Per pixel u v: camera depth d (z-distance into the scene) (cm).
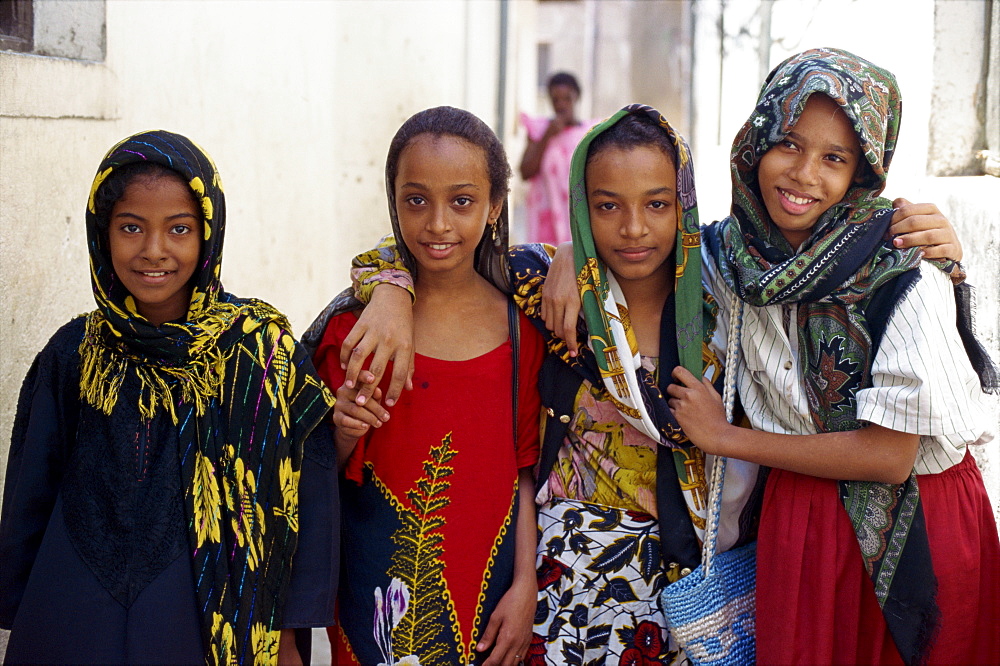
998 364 228
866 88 178
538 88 1669
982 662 190
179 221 168
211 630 170
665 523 194
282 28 375
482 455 194
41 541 177
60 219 234
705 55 503
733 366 193
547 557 199
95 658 164
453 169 184
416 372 195
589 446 200
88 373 174
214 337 175
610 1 1541
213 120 317
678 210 189
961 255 181
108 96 254
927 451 182
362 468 197
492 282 208
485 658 195
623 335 191
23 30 229
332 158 444
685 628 189
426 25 440
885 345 174
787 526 186
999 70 277
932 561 180
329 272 442
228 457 174
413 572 192
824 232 183
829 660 182
